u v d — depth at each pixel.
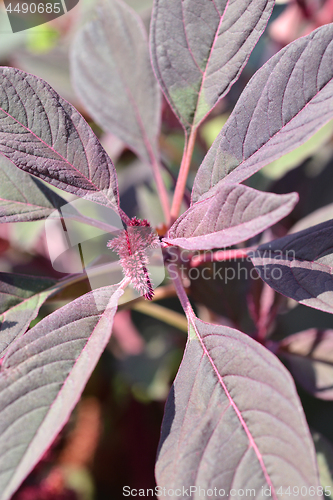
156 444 0.59
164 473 0.34
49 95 0.36
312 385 0.44
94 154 0.36
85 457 0.58
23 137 0.35
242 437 0.33
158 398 0.57
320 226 0.37
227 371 0.34
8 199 0.39
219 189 0.32
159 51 0.39
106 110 0.46
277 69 0.35
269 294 0.46
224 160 0.36
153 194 0.59
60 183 0.36
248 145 0.36
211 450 0.33
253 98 0.36
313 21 0.56
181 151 0.64
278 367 0.33
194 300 0.48
